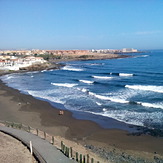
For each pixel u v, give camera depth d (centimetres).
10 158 1296
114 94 3741
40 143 1595
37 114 2720
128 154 1608
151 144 1788
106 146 1767
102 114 2639
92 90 4188
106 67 9325
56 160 1324
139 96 3500
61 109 2933
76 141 1875
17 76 6994
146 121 2325
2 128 1958
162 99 3241
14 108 3023
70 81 5631
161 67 8119
